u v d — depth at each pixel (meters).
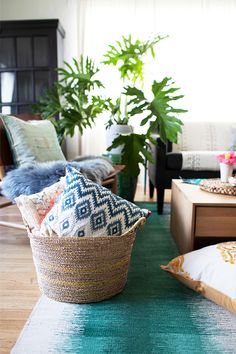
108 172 1.85
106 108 2.66
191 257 1.23
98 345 0.92
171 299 1.17
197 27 3.26
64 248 1.06
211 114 3.38
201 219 1.32
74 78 2.63
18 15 3.34
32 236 1.11
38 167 1.66
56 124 2.58
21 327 1.01
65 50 3.32
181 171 2.48
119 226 1.13
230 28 3.26
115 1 3.22
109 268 1.11
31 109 2.86
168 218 2.25
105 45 3.28
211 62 3.30
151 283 1.29
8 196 1.57
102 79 3.29
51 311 1.09
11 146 1.84
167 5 3.24
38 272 1.17
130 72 2.71
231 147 2.89
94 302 1.13
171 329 1.00
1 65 2.96
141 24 3.26
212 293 1.09
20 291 1.23
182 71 3.31
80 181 1.12
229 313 1.09
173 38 3.27
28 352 0.90
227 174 1.63
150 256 1.58
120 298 1.17
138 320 1.04
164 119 2.20
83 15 3.26
